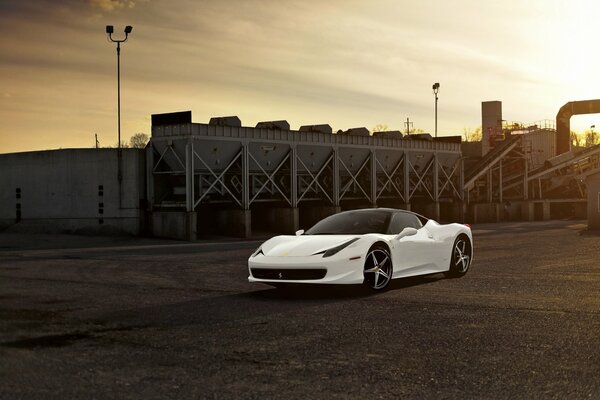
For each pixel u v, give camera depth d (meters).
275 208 39.81
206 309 7.75
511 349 5.42
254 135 36.44
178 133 33.28
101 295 9.18
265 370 4.78
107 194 34.53
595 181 32.09
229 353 5.35
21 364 4.99
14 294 9.35
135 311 7.66
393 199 50.78
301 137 39.38
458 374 4.63
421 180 50.12
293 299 8.59
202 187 34.97
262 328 6.46
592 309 7.49
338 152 42.50
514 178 59.31
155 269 13.52
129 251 20.77
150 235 34.31
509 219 57.56
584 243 20.97
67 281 11.16
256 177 38.47
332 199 43.19
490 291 9.16
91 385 4.39
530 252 17.03
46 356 5.27
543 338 5.86
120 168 34.28
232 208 39.00
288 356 5.22
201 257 17.16
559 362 4.97
